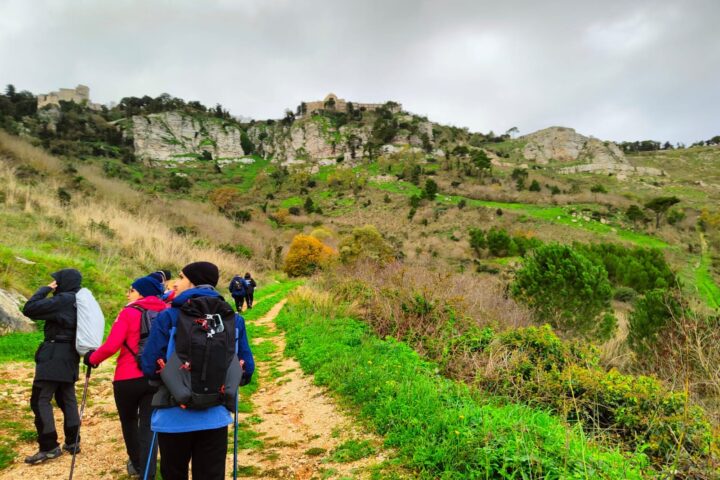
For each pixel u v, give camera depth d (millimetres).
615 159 182875
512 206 93938
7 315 10383
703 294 41656
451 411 5070
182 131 162375
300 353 9719
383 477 4215
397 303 11875
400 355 8344
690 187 138125
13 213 21141
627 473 4016
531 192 106812
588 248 56062
